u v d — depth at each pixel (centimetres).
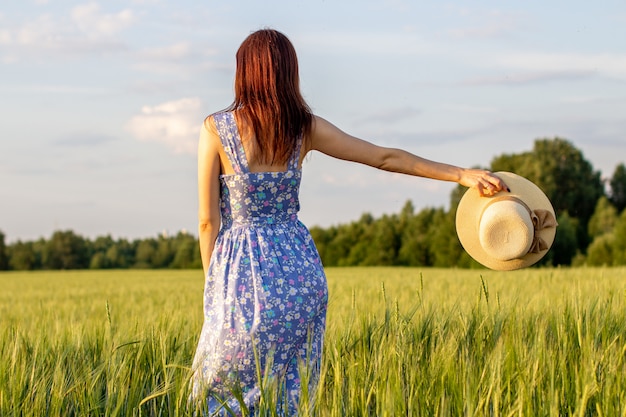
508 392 288
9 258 9081
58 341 421
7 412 296
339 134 321
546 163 6662
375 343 353
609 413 281
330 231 7588
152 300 1254
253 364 295
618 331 391
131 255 9794
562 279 1136
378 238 6612
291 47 310
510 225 351
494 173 367
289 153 308
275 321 295
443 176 338
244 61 306
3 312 1121
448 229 5697
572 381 314
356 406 288
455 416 285
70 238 9256
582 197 6656
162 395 324
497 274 1653
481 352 352
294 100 307
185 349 396
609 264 4619
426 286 1183
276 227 311
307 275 306
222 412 295
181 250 8662
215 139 308
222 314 297
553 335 388
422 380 302
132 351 366
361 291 949
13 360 336
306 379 271
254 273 300
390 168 331
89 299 1600
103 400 318
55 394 303
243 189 306
